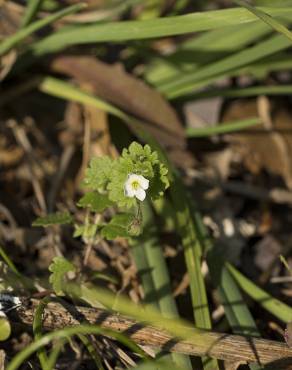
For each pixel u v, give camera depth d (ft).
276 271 1.89
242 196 2.08
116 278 1.78
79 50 2.09
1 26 2.02
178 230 1.83
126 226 1.62
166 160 1.77
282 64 2.05
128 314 1.62
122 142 1.99
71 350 1.66
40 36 2.06
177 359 1.58
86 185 1.65
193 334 1.59
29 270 1.80
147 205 1.79
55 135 2.11
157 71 2.12
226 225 1.98
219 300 1.73
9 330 1.57
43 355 1.53
